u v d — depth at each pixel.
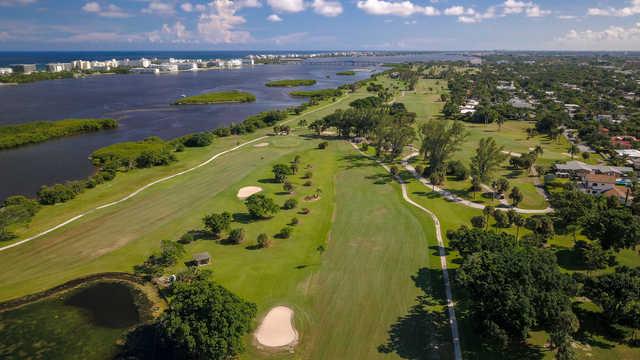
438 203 105.88
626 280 57.28
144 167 138.50
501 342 51.38
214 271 73.44
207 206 103.69
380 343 55.53
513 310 51.59
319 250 79.69
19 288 69.38
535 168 130.75
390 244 83.50
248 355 53.59
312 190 116.06
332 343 55.69
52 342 56.94
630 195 102.44
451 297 65.44
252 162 143.38
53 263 77.25
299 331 58.03
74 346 56.22
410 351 54.06
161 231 89.88
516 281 54.28
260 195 97.69
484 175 111.62
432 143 127.06
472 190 114.81
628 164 133.38
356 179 126.00
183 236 84.19
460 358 52.72
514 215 90.75
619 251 79.19
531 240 78.12
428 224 92.94
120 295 67.44
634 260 76.12
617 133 171.00
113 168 130.88
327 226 92.25
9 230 89.62
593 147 154.12
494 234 72.06
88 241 85.56
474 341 55.66
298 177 127.69
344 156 152.38
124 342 56.88
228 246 83.00
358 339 56.38
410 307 63.12
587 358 52.47
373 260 77.25
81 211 101.44
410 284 69.19
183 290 54.66
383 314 61.56
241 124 196.88
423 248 81.75
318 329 58.41
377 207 103.25
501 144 164.62
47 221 95.62
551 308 51.66
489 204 104.81
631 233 74.38
